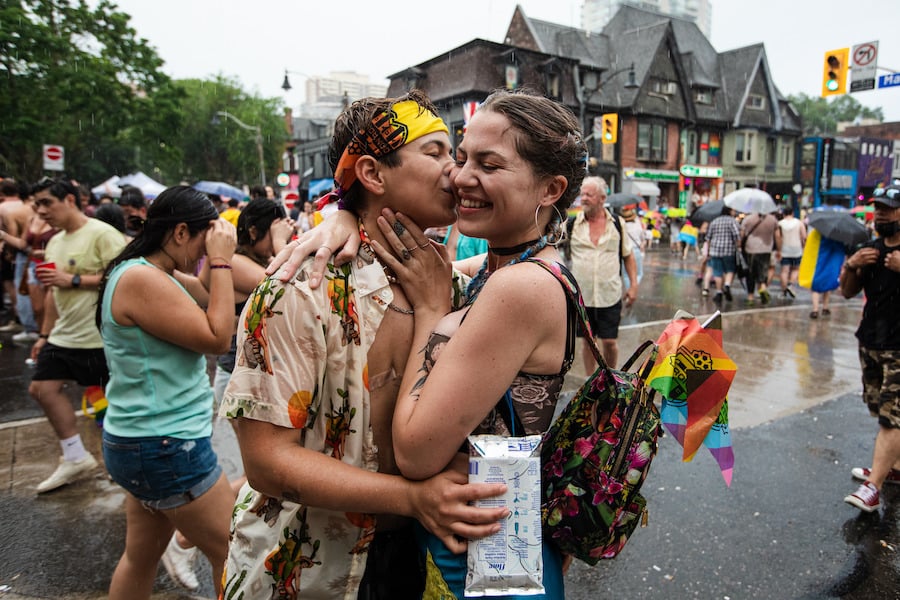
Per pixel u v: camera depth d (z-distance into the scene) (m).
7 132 21.02
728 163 37.53
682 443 1.40
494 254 1.30
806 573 2.77
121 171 36.59
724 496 3.47
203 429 2.15
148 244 2.13
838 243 6.16
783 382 5.66
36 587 2.62
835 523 3.19
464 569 1.16
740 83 37.41
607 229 5.00
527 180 1.17
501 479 1.09
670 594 2.62
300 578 1.28
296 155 46.91
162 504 2.08
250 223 3.36
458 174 1.20
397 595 1.37
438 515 1.11
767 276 10.73
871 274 3.49
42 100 21.48
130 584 2.22
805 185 40.56
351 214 1.30
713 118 36.41
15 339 7.14
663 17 37.31
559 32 31.73
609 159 32.38
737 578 2.72
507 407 1.17
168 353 2.08
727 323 8.42
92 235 3.48
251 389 1.16
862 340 3.52
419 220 1.28
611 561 2.84
